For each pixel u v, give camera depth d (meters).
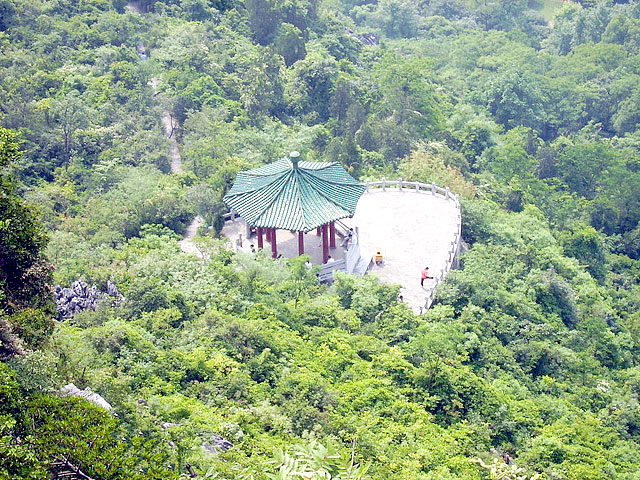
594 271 119.25
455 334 77.81
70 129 112.69
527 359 82.06
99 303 71.69
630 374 87.19
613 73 187.25
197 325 69.69
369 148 126.44
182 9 161.12
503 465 46.38
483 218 104.19
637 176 142.50
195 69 135.62
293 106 140.50
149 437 50.41
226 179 99.69
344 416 62.06
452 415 68.00
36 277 53.69
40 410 42.38
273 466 35.66
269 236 90.06
